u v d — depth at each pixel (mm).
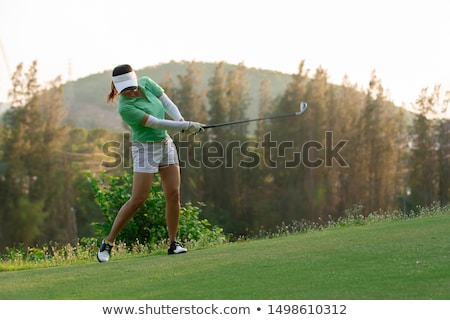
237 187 49062
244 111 50312
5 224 45562
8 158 46844
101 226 14508
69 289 6746
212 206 48250
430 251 7555
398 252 7578
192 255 8711
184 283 6629
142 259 8719
